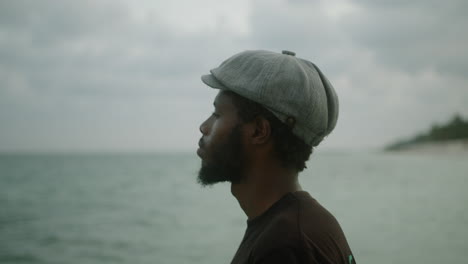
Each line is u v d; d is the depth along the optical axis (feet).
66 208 89.66
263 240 4.58
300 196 4.98
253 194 5.16
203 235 52.47
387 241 41.06
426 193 84.17
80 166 380.78
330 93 5.33
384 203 72.08
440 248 37.22
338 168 225.97
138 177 202.69
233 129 5.11
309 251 4.42
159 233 55.47
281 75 4.93
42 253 46.26
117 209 85.66
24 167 364.17
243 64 5.06
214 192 118.52
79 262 41.34
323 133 5.22
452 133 497.87
